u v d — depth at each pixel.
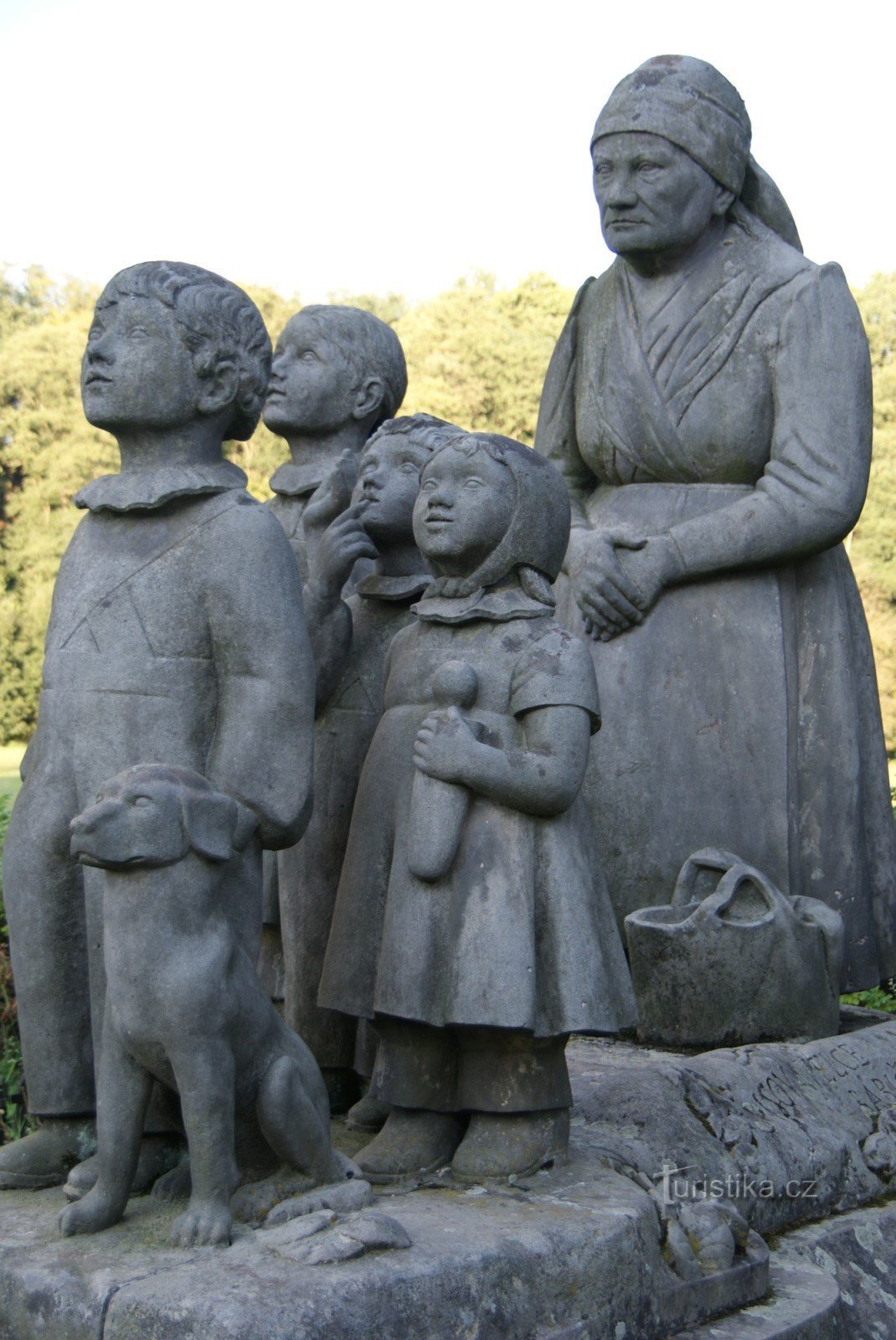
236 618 2.74
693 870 4.50
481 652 2.94
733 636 4.64
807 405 4.58
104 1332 2.23
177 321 2.77
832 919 4.28
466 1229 2.53
